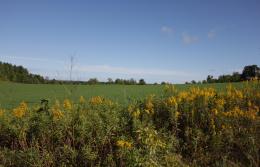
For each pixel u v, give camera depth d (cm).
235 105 1142
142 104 1180
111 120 966
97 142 913
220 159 927
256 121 1026
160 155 848
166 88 1270
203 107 1090
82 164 881
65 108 1057
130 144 832
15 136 988
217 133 975
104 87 4541
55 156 888
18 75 9688
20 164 866
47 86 5028
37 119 988
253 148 926
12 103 2373
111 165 851
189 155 971
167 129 1050
